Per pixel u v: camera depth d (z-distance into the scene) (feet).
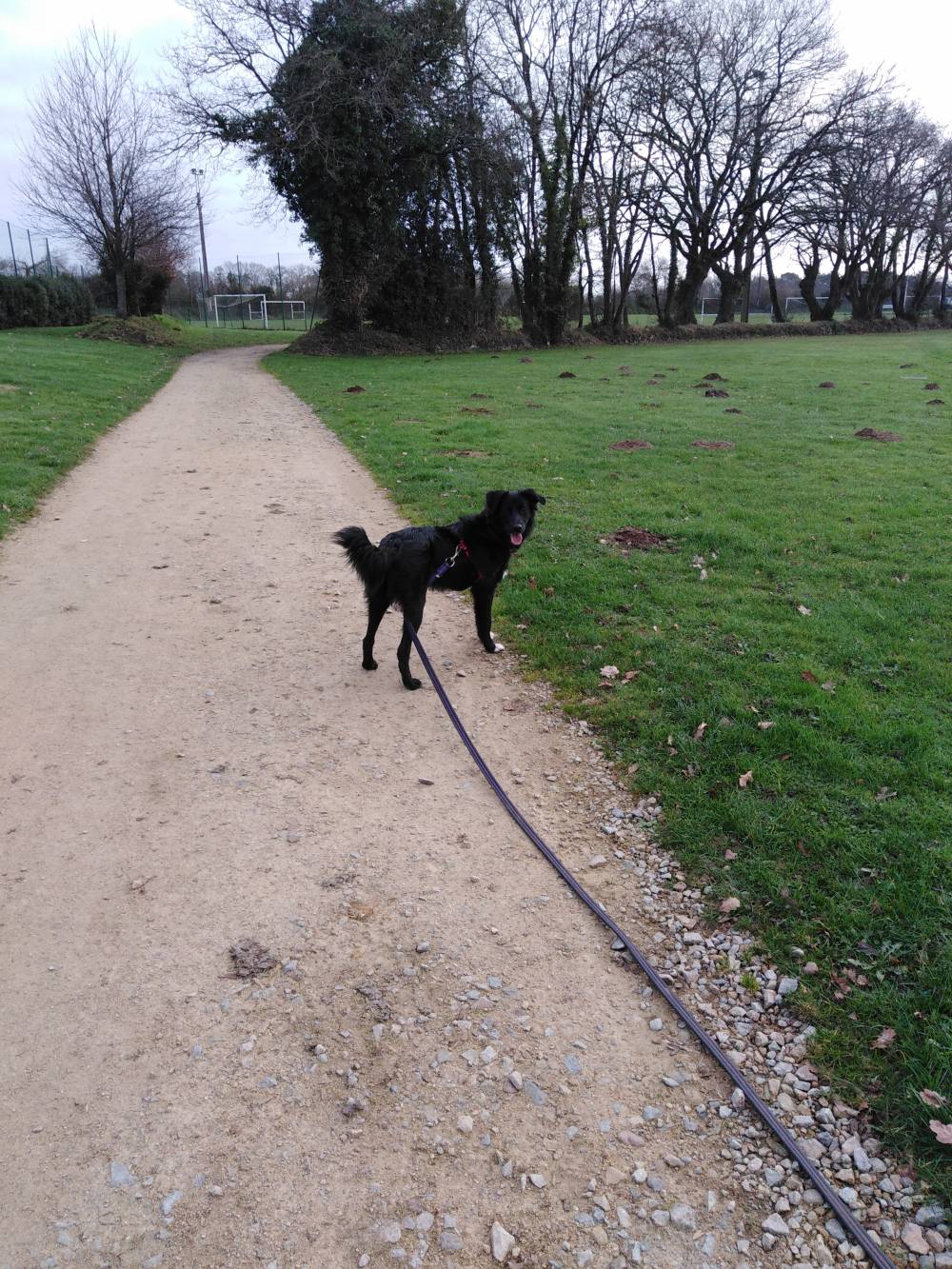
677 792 13.37
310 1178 7.64
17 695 16.81
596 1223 7.30
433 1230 7.22
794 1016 9.41
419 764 14.73
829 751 13.98
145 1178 7.61
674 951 10.46
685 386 68.85
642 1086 8.64
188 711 16.39
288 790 13.82
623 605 21.06
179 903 11.13
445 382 72.74
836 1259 7.04
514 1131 8.14
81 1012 9.41
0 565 24.50
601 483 33.73
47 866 11.80
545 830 12.86
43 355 79.00
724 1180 7.72
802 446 41.27
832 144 146.92
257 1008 9.50
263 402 61.26
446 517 28.89
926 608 20.36
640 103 130.41
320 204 102.58
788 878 11.33
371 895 11.38
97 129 113.19
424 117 101.91
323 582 23.75
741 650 18.25
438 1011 9.52
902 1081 8.45
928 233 176.76
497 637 20.03
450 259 121.39
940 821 12.13
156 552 26.04
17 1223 7.17
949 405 56.44
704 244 155.33
